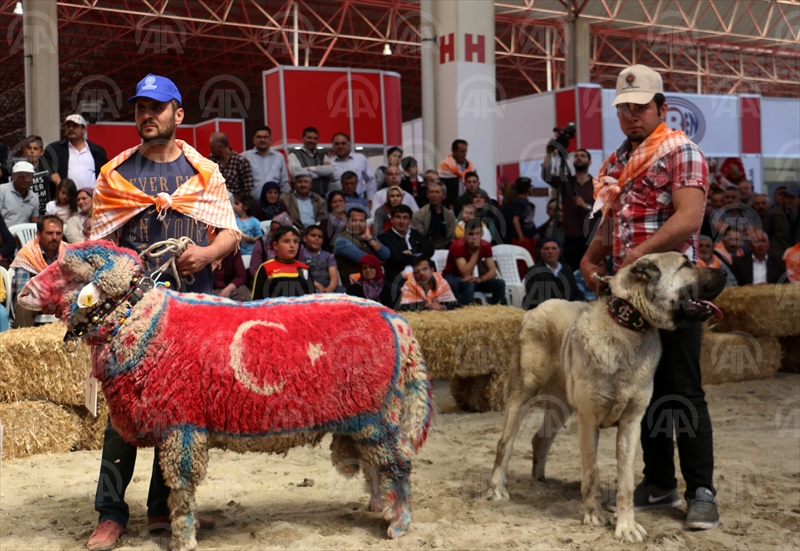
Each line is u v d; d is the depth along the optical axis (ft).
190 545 11.35
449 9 40.68
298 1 76.89
